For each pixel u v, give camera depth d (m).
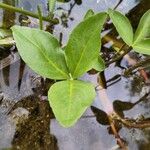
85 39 0.22
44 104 0.25
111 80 0.26
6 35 0.27
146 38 0.25
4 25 0.28
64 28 0.29
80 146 0.23
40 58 0.22
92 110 0.24
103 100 0.25
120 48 0.27
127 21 0.25
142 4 0.30
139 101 0.25
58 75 0.22
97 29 0.22
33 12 0.29
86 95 0.21
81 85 0.22
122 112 0.24
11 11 0.29
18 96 0.25
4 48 0.27
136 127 0.24
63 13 0.29
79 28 0.22
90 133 0.23
